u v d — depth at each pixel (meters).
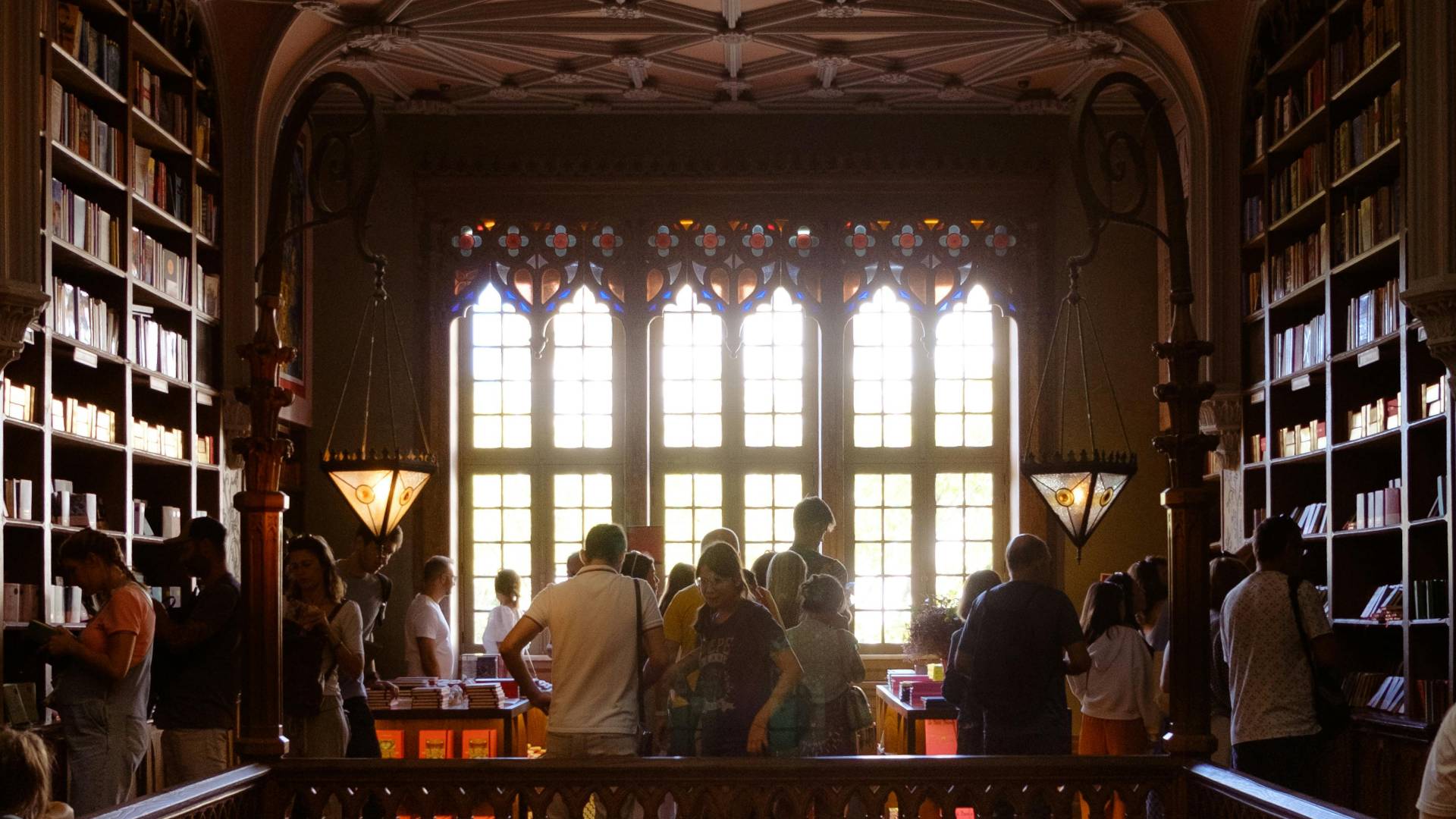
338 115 10.95
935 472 11.49
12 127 6.00
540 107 11.10
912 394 11.55
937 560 11.44
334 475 5.24
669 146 11.28
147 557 7.93
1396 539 7.74
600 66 10.15
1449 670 6.30
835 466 11.35
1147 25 9.30
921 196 11.29
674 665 4.98
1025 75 10.39
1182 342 4.49
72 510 7.07
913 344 11.57
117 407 7.64
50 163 6.62
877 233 11.34
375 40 9.35
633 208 11.31
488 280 11.30
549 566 11.42
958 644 5.71
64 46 6.94
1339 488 7.80
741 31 9.38
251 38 9.11
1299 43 8.33
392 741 7.22
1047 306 11.19
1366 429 7.50
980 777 4.35
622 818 4.86
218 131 9.12
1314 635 5.28
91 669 5.20
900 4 8.95
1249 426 9.25
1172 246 4.59
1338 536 7.72
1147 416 11.06
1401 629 7.61
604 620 4.94
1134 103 10.93
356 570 6.97
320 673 5.79
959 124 11.30
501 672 9.59
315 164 4.66
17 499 6.38
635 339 11.34
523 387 11.56
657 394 11.59
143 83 8.00
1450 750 3.04
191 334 8.60
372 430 11.02
